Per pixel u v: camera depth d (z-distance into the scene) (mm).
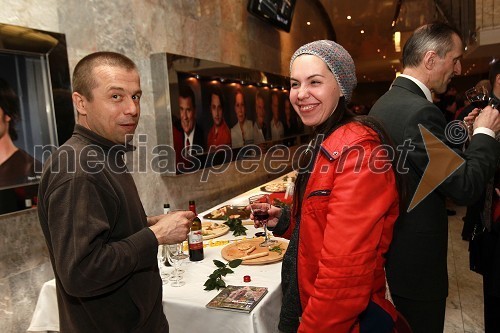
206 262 1807
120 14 2852
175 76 3213
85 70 1062
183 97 3328
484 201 1826
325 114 1014
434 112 1310
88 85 1059
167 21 3412
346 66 997
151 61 3164
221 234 2209
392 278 1379
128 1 2932
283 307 1137
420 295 1358
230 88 4215
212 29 4207
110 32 2758
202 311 1369
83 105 1096
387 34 9859
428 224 1332
